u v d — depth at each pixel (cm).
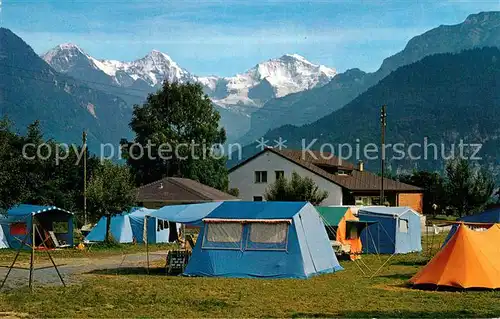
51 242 4216
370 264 3234
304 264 2586
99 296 1986
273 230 2625
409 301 1947
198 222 2694
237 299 1977
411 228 4116
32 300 1911
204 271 2614
